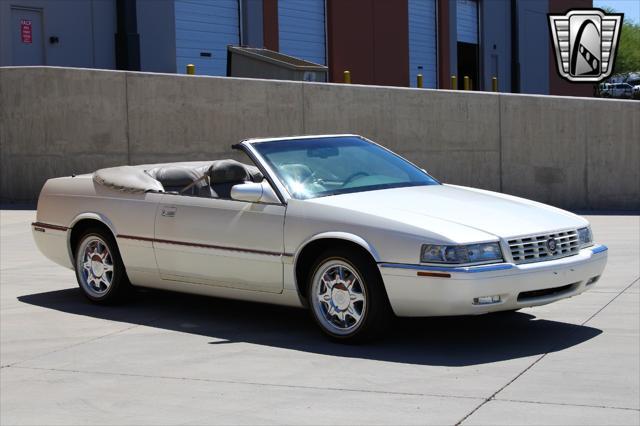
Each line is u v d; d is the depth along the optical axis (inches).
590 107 666.8
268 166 271.9
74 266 324.8
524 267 237.6
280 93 655.1
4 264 404.5
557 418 186.1
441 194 272.8
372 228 242.4
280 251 259.4
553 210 271.1
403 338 259.1
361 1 1096.2
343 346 252.1
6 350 258.5
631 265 384.2
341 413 193.6
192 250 280.7
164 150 635.5
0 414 202.8
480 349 245.4
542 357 235.5
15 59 753.6
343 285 251.4
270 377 223.5
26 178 627.8
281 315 296.2
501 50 1402.6
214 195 287.9
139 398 210.5
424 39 1224.2
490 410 192.1
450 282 230.2
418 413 191.8
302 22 1019.3
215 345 258.5
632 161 662.5
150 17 844.0
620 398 198.5
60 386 222.8
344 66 1073.5
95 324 288.5
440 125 685.9
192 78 637.9
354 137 306.5
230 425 189.0
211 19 909.8
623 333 260.4
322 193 267.7
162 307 312.3
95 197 311.7
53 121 623.2
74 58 792.3
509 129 685.3
